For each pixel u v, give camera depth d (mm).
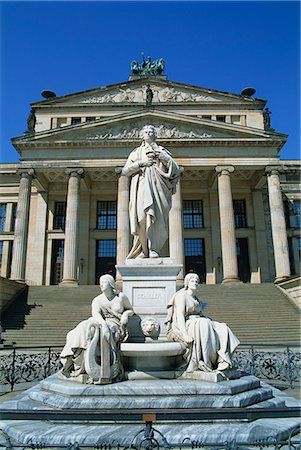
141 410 3916
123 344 6109
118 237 39562
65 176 46969
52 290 36469
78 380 5914
